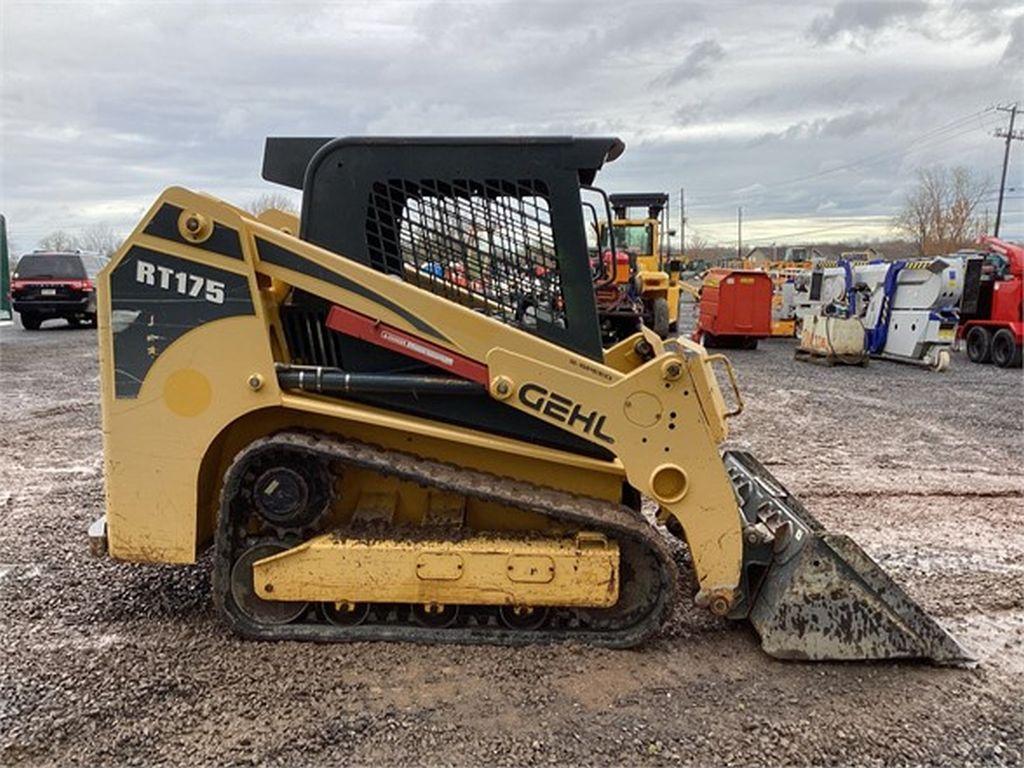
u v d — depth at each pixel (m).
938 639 3.27
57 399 9.67
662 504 3.29
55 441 7.41
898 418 8.98
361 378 3.30
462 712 2.90
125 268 3.20
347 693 3.00
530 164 3.33
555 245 3.36
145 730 2.76
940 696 3.08
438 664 3.21
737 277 16.81
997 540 4.94
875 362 14.97
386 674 3.13
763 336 16.97
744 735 2.81
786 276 21.53
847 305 15.65
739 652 3.37
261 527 3.39
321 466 3.32
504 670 3.17
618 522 3.26
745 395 10.66
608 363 4.04
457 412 3.42
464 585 3.23
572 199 3.33
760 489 3.97
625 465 3.26
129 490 3.30
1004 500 5.79
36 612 3.67
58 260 19.55
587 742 2.75
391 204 3.36
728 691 3.08
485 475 3.46
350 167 3.33
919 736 2.83
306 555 3.23
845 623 3.26
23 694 2.96
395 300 3.24
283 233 3.27
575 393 3.23
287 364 3.38
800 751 2.74
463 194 3.36
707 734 2.82
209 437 3.27
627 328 5.49
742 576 3.41
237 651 3.29
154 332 3.22
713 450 3.26
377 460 3.25
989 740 2.82
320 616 3.39
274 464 3.31
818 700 3.03
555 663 3.23
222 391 3.24
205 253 3.18
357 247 3.36
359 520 3.40
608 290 5.06
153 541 3.32
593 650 3.33
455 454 3.49
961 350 17.14
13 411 8.89
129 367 3.24
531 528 3.46
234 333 3.21
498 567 3.21
